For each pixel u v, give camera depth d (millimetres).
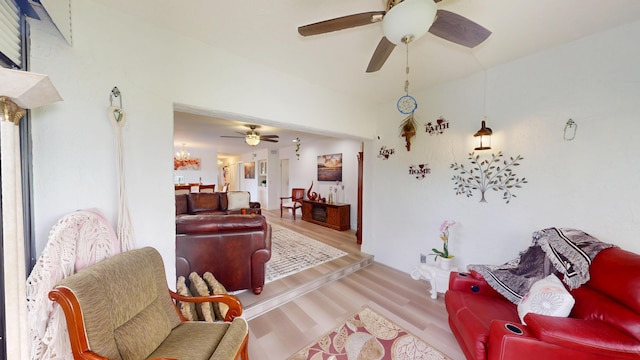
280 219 6645
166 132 1647
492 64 2199
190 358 1111
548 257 1615
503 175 2213
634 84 1587
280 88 2277
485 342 1295
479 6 1430
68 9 1269
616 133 1654
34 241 1221
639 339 1024
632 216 1604
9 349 821
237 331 1273
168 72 1646
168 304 1389
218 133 5336
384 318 2080
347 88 2740
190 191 5938
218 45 1842
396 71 2320
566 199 1875
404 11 981
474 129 2402
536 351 1103
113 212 1457
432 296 2439
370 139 3307
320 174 6430
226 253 2244
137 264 1257
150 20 1548
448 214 2629
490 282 1729
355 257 3465
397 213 3156
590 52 1744
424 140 2826
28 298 957
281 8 1445
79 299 910
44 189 1248
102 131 1415
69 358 1025
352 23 1180
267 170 8148
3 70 707
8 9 1009
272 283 2615
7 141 810
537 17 1533
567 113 1856
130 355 1041
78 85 1337
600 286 1292
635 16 1520
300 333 1883
